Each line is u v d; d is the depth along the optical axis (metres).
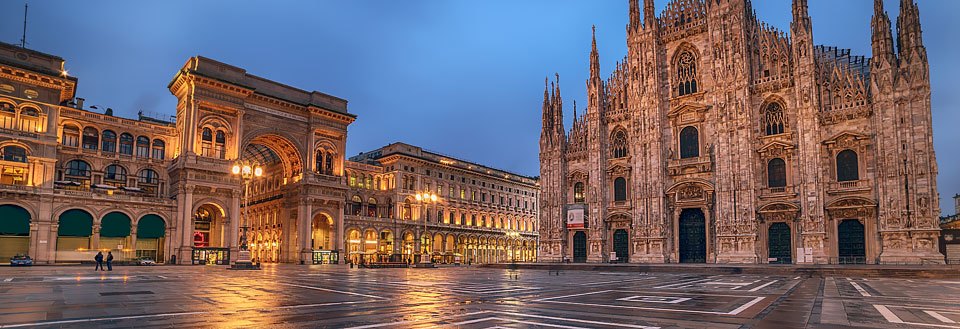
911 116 59.75
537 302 21.31
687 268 59.41
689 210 73.88
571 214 81.50
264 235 109.88
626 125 79.19
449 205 123.50
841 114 63.88
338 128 102.69
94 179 84.00
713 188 70.81
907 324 15.33
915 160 59.00
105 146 86.19
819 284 34.97
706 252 71.00
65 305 18.94
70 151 82.00
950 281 39.41
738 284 34.28
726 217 69.06
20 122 75.19
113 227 78.56
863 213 61.56
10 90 74.44
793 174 65.94
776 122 68.31
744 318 16.52
